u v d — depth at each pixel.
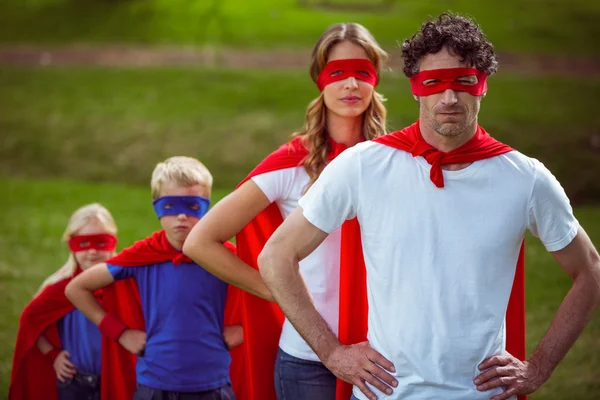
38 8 24.11
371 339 2.72
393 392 2.63
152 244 3.86
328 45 3.43
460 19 2.69
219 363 3.81
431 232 2.58
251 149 14.32
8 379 5.43
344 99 3.38
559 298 7.46
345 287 3.12
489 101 16.52
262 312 3.56
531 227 2.68
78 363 4.28
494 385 2.58
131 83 18.06
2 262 8.74
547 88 17.59
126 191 12.58
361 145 2.73
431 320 2.58
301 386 3.25
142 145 14.66
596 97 17.14
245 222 3.30
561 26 22.27
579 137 14.74
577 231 2.70
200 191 3.86
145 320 3.85
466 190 2.59
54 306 4.29
